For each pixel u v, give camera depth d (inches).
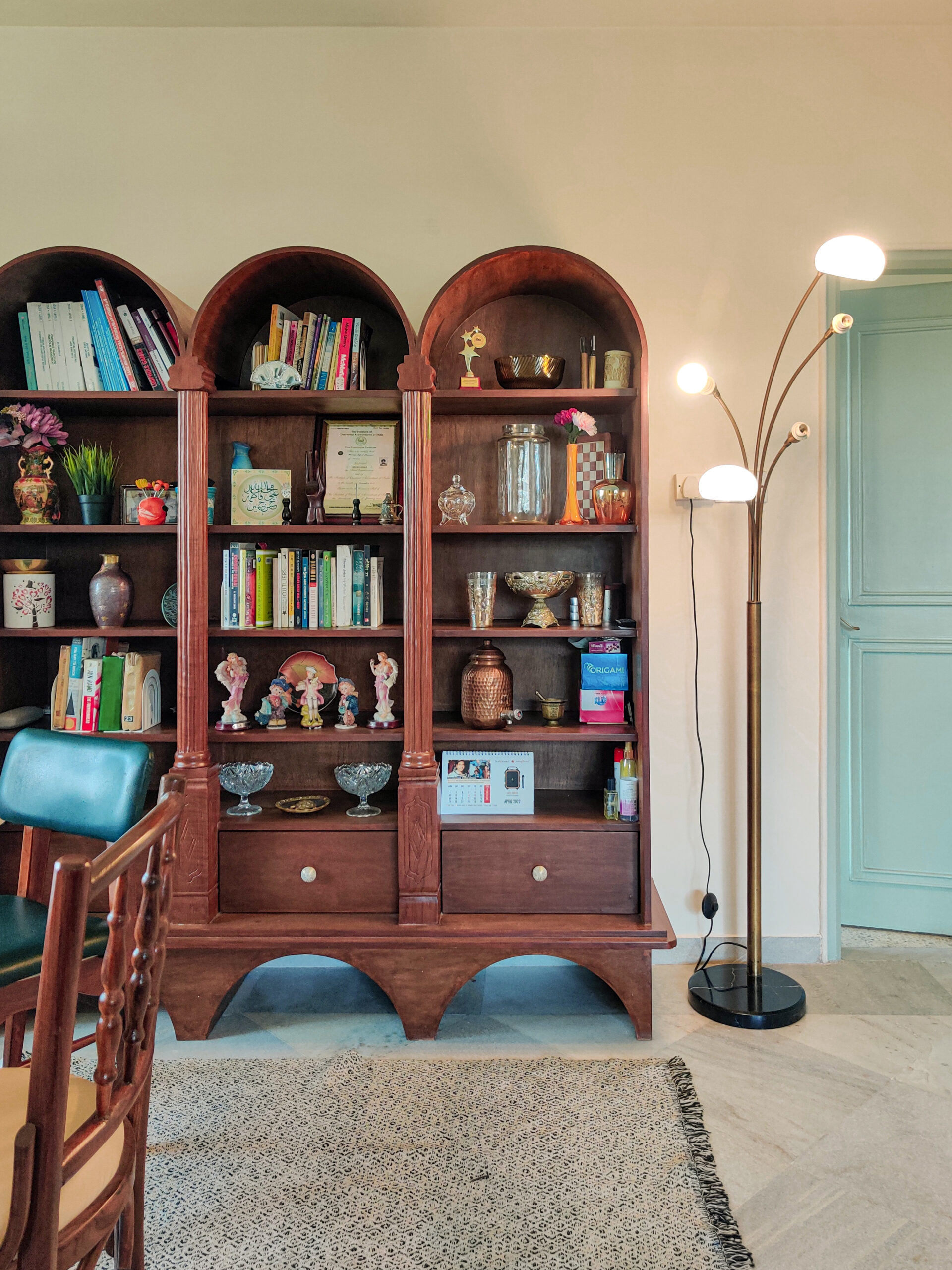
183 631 96.2
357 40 110.0
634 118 110.0
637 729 97.0
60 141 110.6
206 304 95.8
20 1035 71.9
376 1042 94.1
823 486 110.7
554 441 110.7
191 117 110.4
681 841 113.5
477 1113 79.7
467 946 93.3
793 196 110.1
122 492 107.0
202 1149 74.5
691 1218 66.1
